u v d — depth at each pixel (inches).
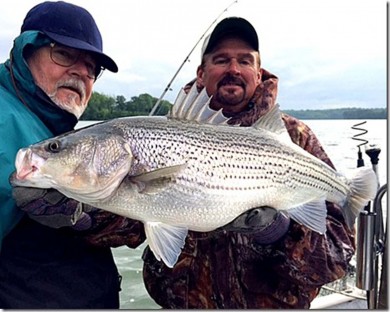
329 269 38.2
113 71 39.8
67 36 37.2
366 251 42.9
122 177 33.2
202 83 43.3
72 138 32.6
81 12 38.5
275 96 42.7
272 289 39.6
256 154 36.0
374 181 41.2
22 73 34.6
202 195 34.2
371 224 42.6
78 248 35.9
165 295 42.5
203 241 40.7
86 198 32.9
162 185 33.0
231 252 39.9
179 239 33.9
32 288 33.5
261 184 36.1
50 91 37.3
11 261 33.2
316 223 37.4
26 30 37.9
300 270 37.9
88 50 37.3
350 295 55.9
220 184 34.6
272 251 38.0
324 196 39.0
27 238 33.6
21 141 32.5
